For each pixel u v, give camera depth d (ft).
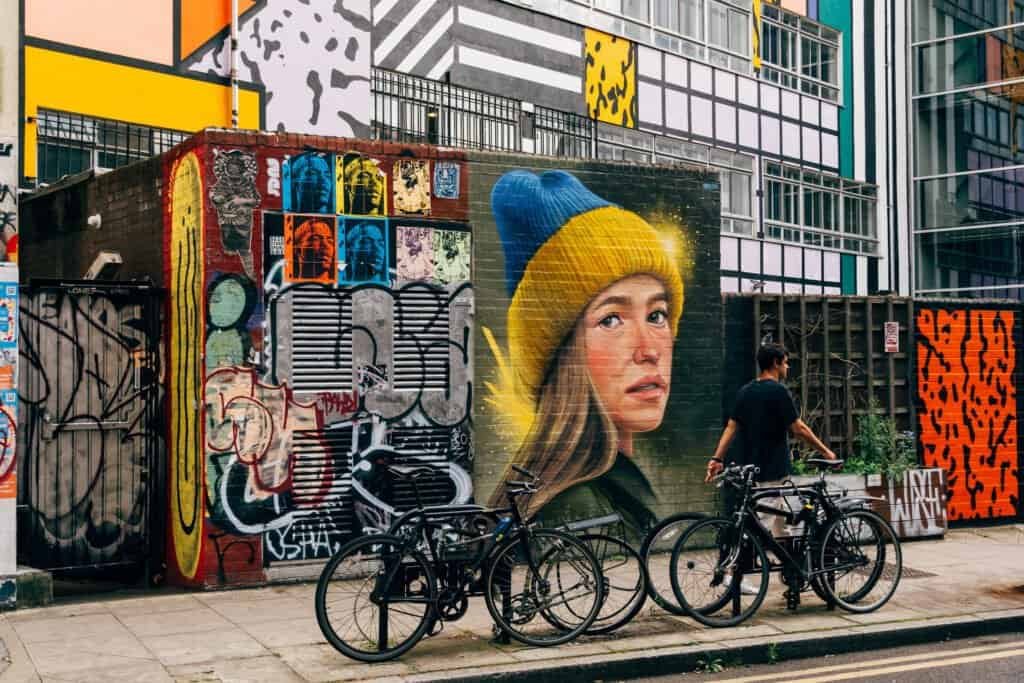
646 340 35.81
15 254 27.81
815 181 89.51
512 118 58.70
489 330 33.76
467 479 33.30
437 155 33.30
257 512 30.78
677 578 26.37
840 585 28.30
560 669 22.80
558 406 34.60
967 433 42.70
